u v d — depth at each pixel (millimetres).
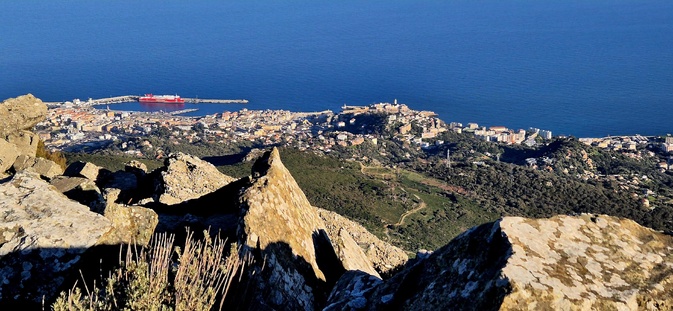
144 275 5211
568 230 5086
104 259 7117
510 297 4281
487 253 4879
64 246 6895
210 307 5391
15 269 6613
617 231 5180
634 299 4488
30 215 7211
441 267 5262
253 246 7598
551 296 4316
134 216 7777
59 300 4973
